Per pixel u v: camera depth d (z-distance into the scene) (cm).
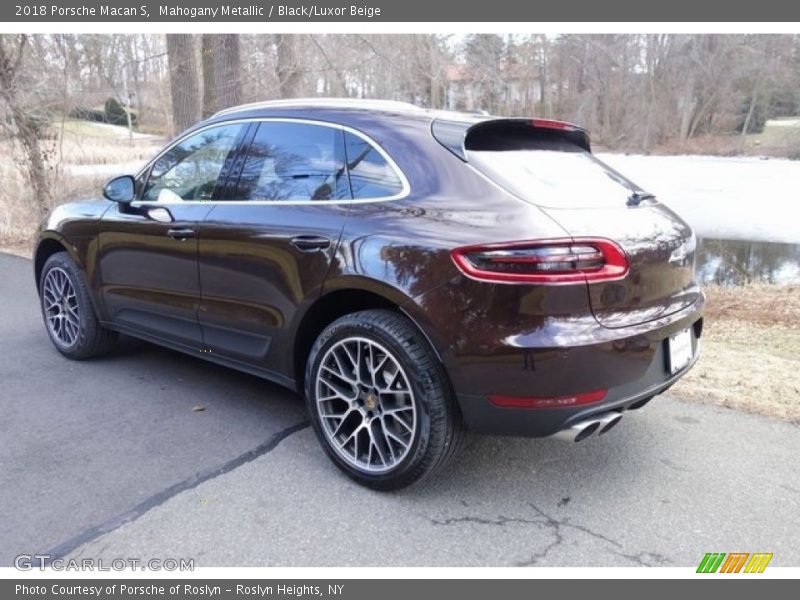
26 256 897
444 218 282
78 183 1108
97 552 264
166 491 306
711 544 274
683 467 334
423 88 1533
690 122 3766
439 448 286
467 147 302
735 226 1371
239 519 286
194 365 477
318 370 320
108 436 361
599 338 262
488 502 303
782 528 284
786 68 3575
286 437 364
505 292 259
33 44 1029
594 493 310
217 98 997
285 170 348
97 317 461
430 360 282
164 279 399
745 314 698
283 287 331
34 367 467
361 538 276
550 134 347
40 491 304
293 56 1089
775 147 3466
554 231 261
